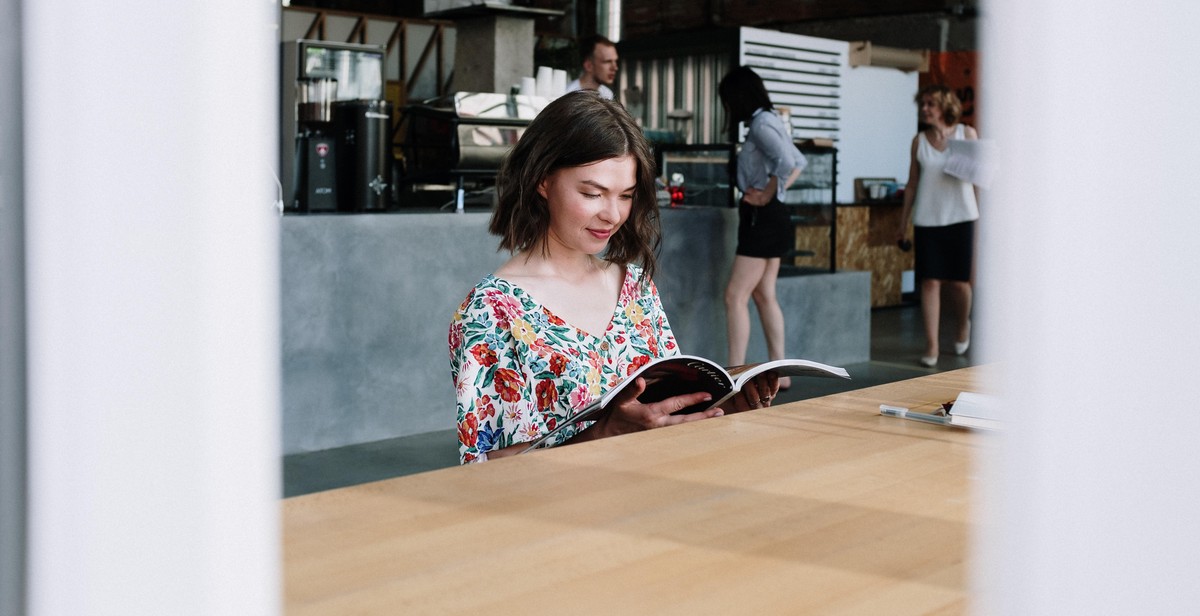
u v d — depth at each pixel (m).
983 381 1.51
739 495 1.10
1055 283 0.30
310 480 3.90
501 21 6.78
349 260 4.35
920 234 6.41
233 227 0.34
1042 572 0.32
